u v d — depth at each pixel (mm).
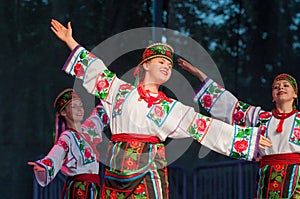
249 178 12891
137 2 12555
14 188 12242
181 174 12680
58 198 12289
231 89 12523
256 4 12625
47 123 12312
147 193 7668
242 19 12594
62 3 12445
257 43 12570
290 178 9086
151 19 12531
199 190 12758
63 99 9539
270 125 9422
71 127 9469
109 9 12531
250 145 8023
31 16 12383
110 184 7789
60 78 12352
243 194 12859
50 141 12305
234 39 12562
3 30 12344
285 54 12547
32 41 12375
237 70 12547
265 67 12562
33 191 12195
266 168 9266
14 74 12305
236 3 12609
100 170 12156
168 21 12500
